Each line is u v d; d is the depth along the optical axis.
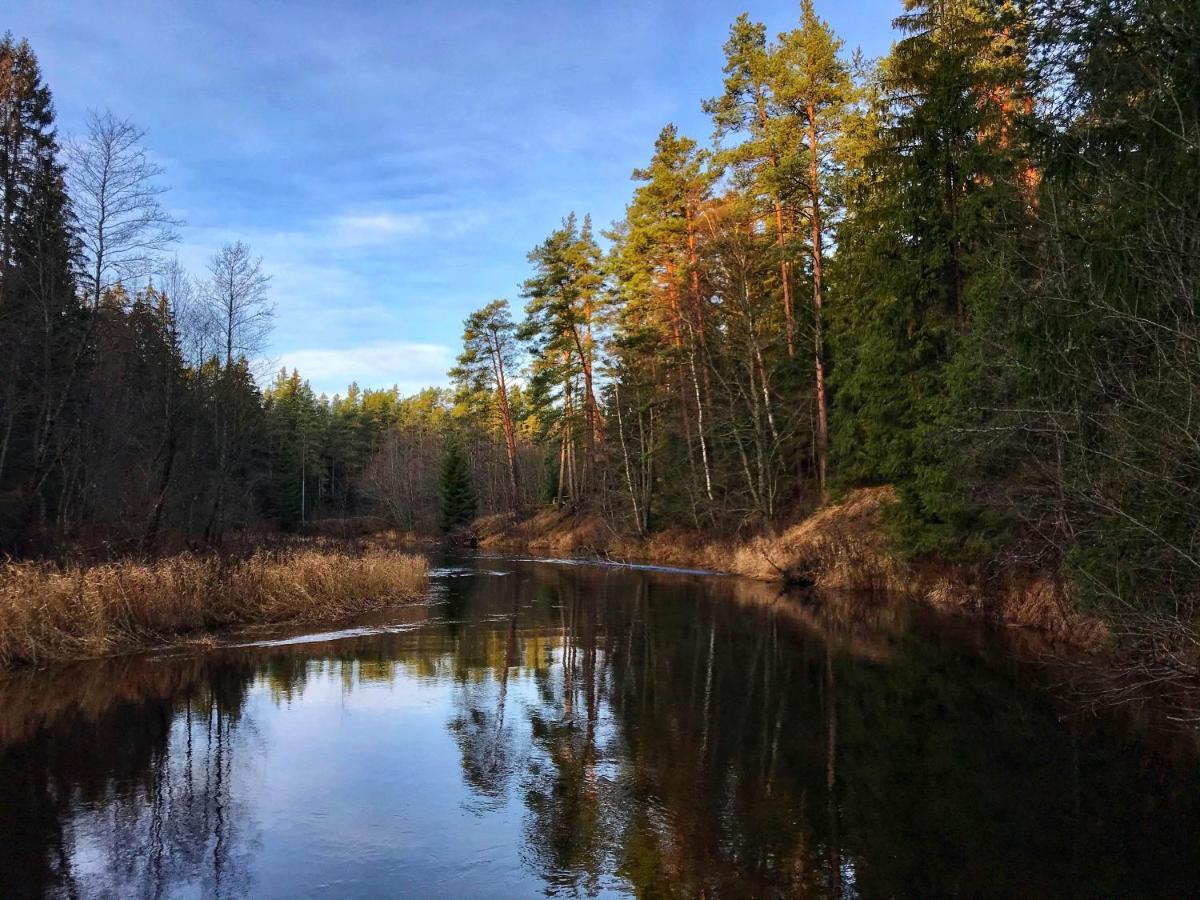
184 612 16.52
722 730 9.32
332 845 6.20
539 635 16.12
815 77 27.22
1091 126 8.59
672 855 5.97
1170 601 8.63
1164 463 7.19
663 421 38.72
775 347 32.66
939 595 19.70
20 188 21.39
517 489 55.16
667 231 34.56
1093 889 5.39
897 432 20.16
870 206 20.83
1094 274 8.11
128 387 24.95
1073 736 8.88
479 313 53.41
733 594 23.20
